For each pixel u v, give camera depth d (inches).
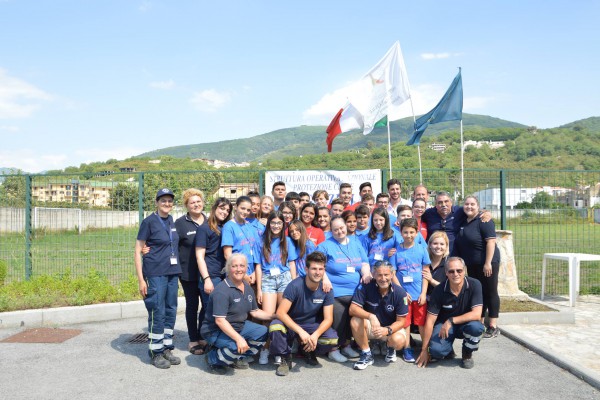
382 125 384.5
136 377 211.9
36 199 408.5
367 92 387.2
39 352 247.4
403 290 231.0
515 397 189.2
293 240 248.1
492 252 272.8
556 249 591.2
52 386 201.0
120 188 400.5
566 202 396.2
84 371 219.5
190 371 220.2
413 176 386.3
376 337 226.8
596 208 396.5
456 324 225.6
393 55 380.5
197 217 251.4
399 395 191.3
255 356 243.8
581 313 327.9
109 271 475.5
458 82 368.5
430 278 245.4
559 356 229.9
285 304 221.6
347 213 256.7
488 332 276.4
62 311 310.7
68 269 406.9
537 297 384.5
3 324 299.4
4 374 215.2
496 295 277.1
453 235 288.2
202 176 391.2
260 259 247.4
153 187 394.3
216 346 217.9
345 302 238.7
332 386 201.5
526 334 273.4
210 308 219.9
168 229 234.4
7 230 418.3
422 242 253.6
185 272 247.0
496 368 223.3
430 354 230.4
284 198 317.7
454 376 213.2
